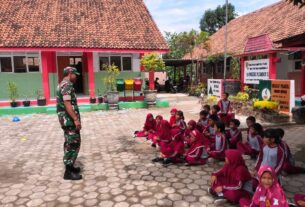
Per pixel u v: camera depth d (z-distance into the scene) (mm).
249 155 6309
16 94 14391
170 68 31234
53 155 6789
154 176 5309
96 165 5969
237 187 4094
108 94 14016
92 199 4457
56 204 4336
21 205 4332
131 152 6848
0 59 14766
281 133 4473
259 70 12070
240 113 11188
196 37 24219
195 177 5223
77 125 5141
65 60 16266
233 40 20984
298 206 3918
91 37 14875
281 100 10188
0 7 16094
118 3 18406
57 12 16469
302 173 5266
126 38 15367
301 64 12539
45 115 12992
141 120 11219
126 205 4234
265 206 3486
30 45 13406
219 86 14297
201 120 7539
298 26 14195
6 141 8312
